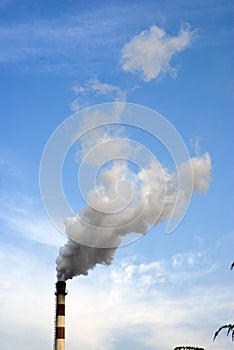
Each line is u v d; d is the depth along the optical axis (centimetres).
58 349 7031
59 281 7544
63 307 7362
